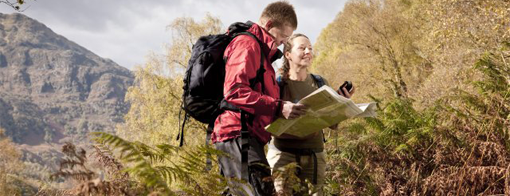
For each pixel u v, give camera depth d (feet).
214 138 6.92
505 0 43.06
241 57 6.67
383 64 97.66
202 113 6.84
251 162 6.60
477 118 9.14
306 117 6.91
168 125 75.46
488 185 7.57
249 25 7.30
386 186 8.97
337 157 10.73
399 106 10.99
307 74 10.11
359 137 11.08
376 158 9.87
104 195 2.78
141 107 81.10
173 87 80.12
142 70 83.61
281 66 10.07
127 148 2.73
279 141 9.26
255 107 6.48
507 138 8.05
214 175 4.05
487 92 9.39
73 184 2.55
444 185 7.75
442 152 8.68
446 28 51.60
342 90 9.26
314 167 8.87
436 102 10.12
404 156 9.65
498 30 40.37
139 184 3.24
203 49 7.07
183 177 3.60
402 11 109.19
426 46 72.79
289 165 4.67
